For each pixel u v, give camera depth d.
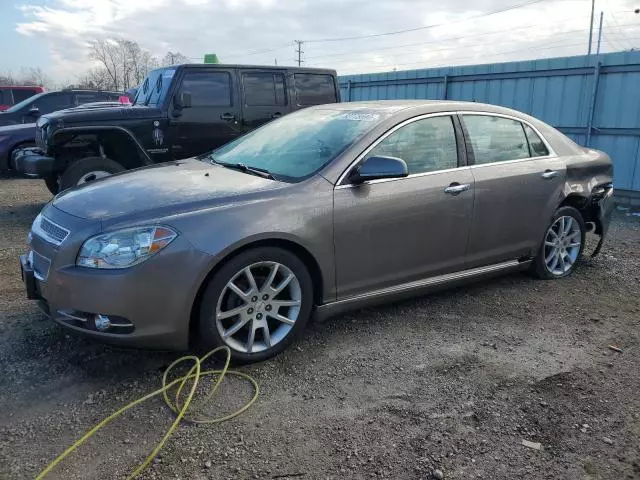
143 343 3.19
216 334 3.37
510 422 3.01
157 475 2.54
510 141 4.82
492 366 3.62
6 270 5.28
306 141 4.21
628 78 9.38
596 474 2.64
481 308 4.61
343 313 4.11
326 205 3.65
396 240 4.01
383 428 2.93
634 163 9.49
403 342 3.93
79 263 3.14
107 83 57.50
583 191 5.29
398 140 4.08
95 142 7.37
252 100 8.20
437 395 3.26
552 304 4.75
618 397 3.30
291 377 3.43
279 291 3.57
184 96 7.65
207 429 2.88
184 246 3.17
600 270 5.75
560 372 3.57
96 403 3.08
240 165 4.20
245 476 2.55
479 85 11.55
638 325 4.38
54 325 3.99
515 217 4.75
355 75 14.20
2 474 2.51
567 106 10.25
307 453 2.72
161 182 3.78
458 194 4.29
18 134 11.33
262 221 3.40
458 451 2.76
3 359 3.50
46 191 10.39
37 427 2.86
